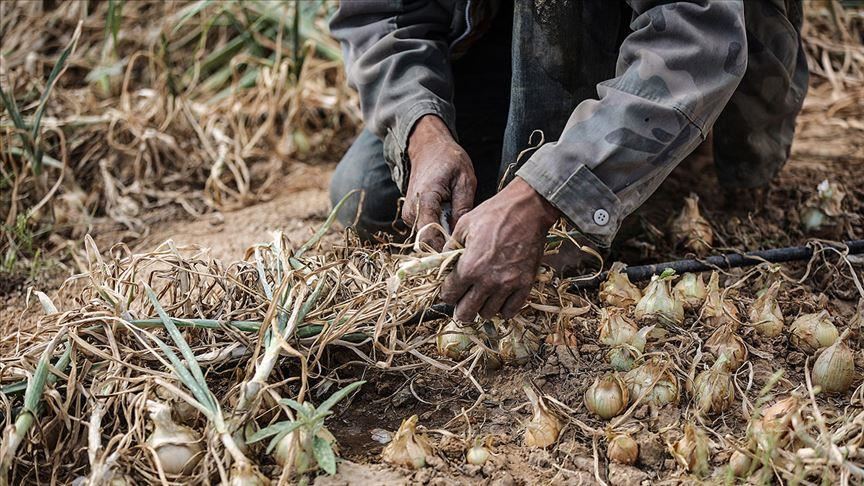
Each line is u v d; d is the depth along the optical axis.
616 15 1.92
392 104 1.97
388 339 1.82
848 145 2.94
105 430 1.60
